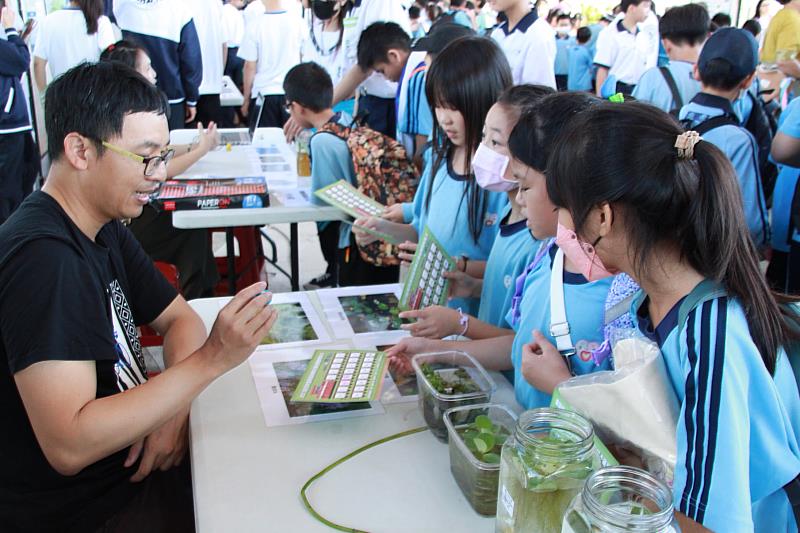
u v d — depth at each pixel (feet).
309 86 9.42
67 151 3.87
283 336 5.23
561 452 2.73
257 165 10.23
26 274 3.54
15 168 13.67
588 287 3.84
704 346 2.58
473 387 3.98
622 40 17.37
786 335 2.72
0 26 12.98
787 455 2.62
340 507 3.39
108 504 4.30
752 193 7.73
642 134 2.63
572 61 21.65
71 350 3.55
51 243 3.64
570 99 3.89
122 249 4.92
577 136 2.75
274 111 17.84
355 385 4.19
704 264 2.63
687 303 2.70
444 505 3.43
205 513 3.34
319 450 3.87
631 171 2.58
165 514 4.46
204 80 17.30
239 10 22.50
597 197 2.66
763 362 2.60
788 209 8.70
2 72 12.94
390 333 5.32
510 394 4.53
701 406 2.54
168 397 3.72
